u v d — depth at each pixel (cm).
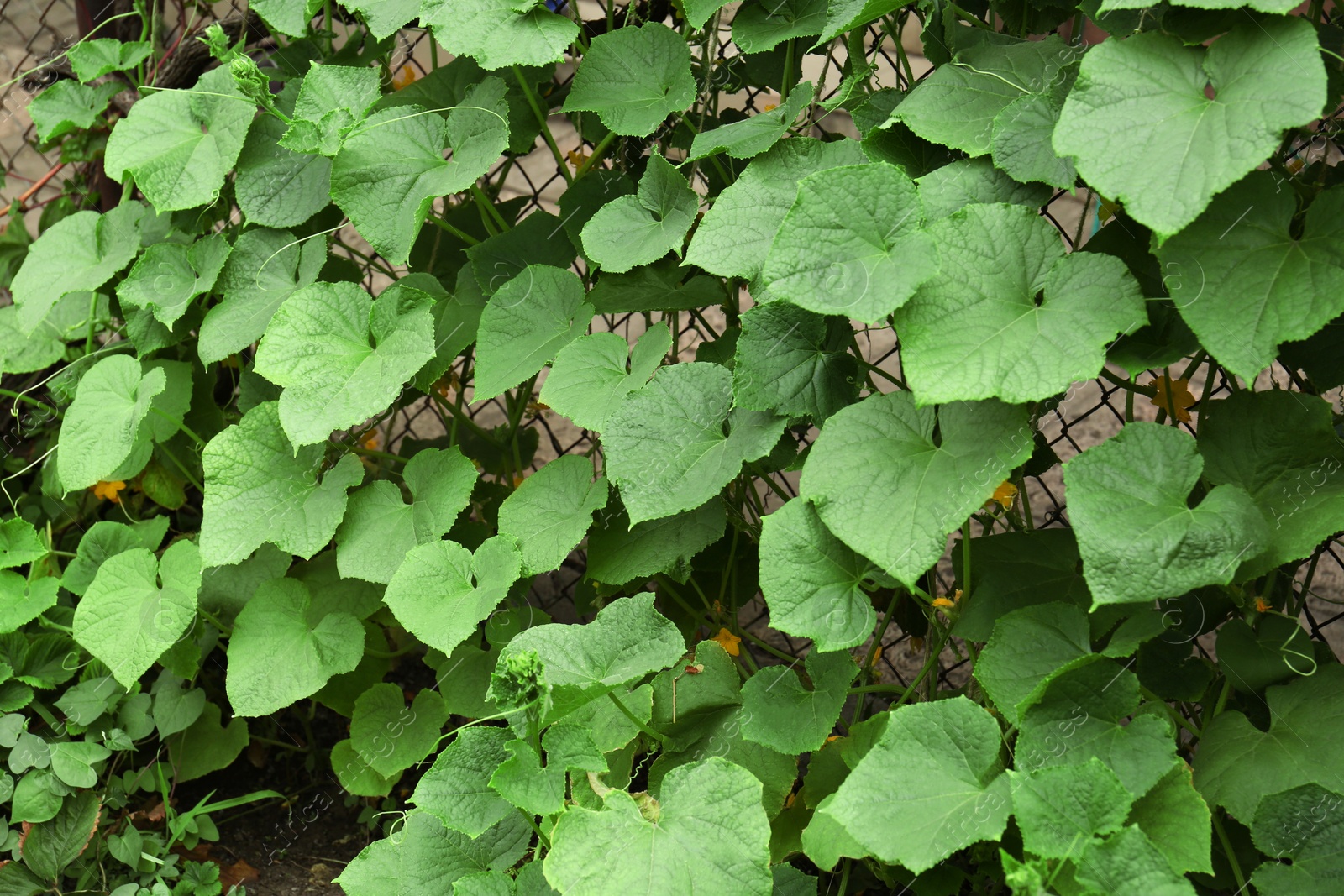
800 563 172
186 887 198
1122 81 159
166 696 206
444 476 192
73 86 220
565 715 177
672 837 168
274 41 223
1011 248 164
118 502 228
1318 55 154
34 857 196
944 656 217
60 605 215
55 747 198
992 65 176
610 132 199
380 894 180
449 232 209
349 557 192
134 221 210
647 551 188
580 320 190
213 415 218
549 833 176
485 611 180
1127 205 157
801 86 180
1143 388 183
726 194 178
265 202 200
